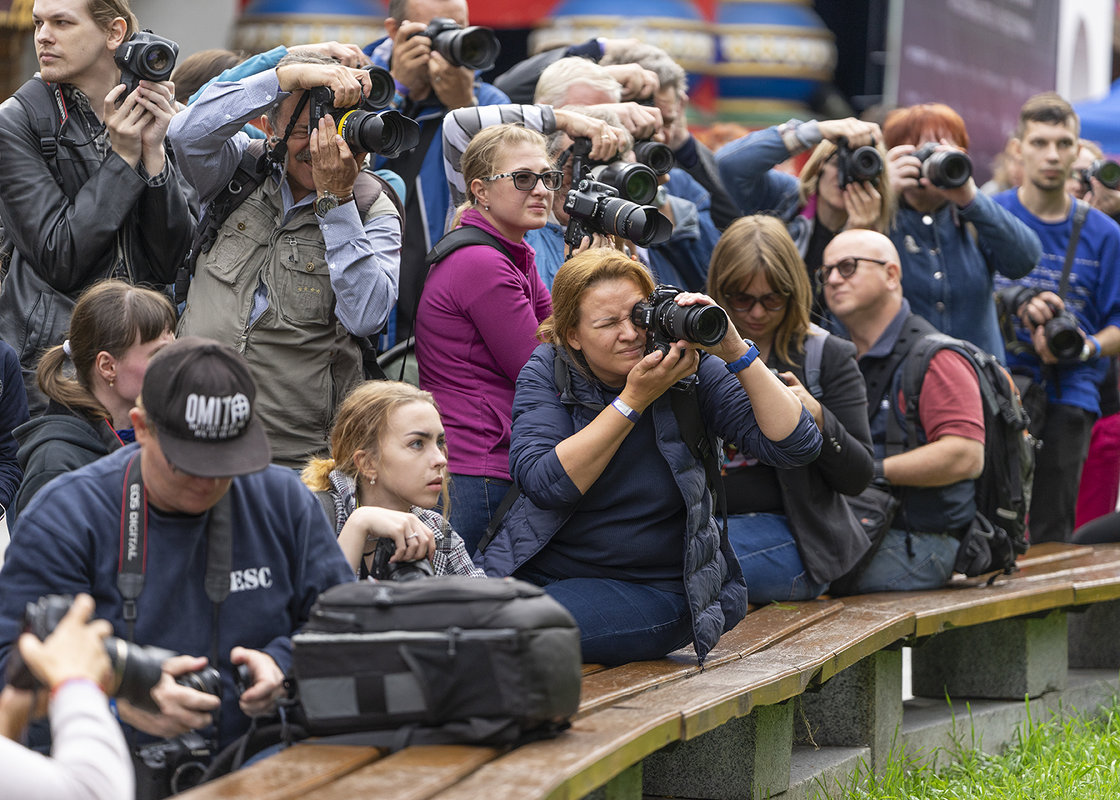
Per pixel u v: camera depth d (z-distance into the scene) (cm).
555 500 1494
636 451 1528
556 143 1880
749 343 1481
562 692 1112
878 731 1877
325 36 4034
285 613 1181
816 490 1930
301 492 1205
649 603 1527
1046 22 5431
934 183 2288
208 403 1067
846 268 2120
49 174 1656
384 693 1088
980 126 4906
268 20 4022
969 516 2153
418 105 2081
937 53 4575
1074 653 2591
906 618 1880
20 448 1369
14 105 1661
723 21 4544
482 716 1098
